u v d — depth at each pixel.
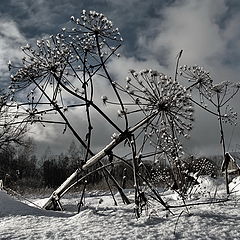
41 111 7.71
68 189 8.23
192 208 6.97
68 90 7.53
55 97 7.67
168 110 5.90
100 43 7.45
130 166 7.18
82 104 7.60
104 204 10.22
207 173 11.71
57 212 7.23
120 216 5.90
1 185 11.17
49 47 7.49
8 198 7.38
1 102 7.46
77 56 7.48
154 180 8.89
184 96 5.80
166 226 5.17
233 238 4.61
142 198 6.32
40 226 5.52
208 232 4.85
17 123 7.76
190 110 5.87
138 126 7.02
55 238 4.68
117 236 4.70
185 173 9.66
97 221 5.55
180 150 6.79
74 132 8.09
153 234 4.78
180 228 5.04
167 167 8.74
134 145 6.71
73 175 8.53
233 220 5.49
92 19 7.15
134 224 5.34
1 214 6.56
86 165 8.16
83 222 5.54
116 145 7.46
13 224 5.74
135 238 4.62
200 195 10.54
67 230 5.09
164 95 5.85
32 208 7.13
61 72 7.53
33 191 30.08
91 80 7.47
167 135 6.27
